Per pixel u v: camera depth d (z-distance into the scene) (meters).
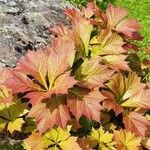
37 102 0.91
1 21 1.39
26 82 0.97
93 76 1.03
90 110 0.96
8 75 1.10
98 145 1.06
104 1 2.20
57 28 1.22
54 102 0.96
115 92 1.07
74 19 1.29
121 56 1.16
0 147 1.08
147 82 1.19
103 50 1.17
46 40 1.40
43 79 0.97
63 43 1.03
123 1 2.27
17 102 1.08
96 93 0.99
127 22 1.26
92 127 1.06
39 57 1.00
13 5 1.49
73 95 0.98
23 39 1.34
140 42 1.92
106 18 1.27
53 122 0.93
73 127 1.05
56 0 1.62
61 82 0.94
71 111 0.94
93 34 1.28
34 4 1.54
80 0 2.08
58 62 0.97
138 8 2.24
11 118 1.07
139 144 1.04
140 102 1.07
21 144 1.07
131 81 1.09
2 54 1.26
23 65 0.99
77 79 1.03
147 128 1.09
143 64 1.29
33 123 1.07
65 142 1.00
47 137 1.01
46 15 1.50
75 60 1.15
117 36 1.18
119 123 1.16
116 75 1.08
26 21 1.43
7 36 1.33
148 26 2.08
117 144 1.04
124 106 1.07
